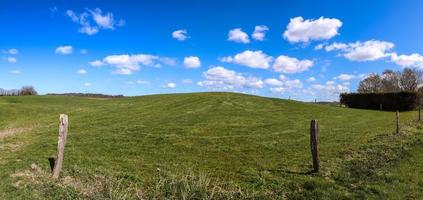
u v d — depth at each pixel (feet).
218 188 42.65
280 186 43.88
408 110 207.41
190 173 48.08
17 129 90.99
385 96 214.48
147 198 39.17
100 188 41.04
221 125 92.73
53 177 43.96
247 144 68.90
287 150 63.93
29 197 37.50
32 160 52.39
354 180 46.29
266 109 138.72
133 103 153.79
